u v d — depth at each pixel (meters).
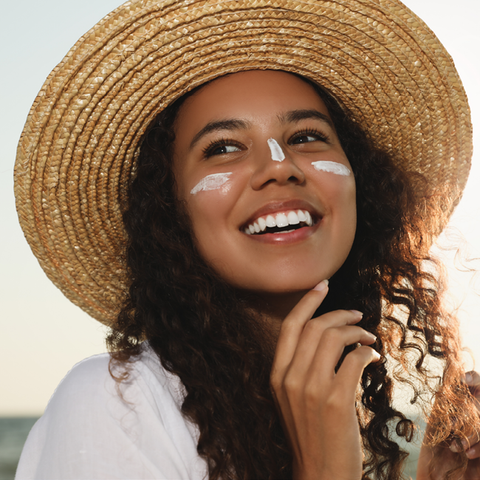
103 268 2.28
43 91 1.84
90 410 1.36
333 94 2.15
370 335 1.60
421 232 2.41
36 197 2.00
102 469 1.28
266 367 1.84
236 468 1.49
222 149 1.87
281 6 1.84
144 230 2.00
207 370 1.67
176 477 1.35
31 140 1.87
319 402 1.46
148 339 1.83
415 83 2.13
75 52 1.82
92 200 2.10
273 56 1.93
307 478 1.46
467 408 2.25
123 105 1.94
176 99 1.98
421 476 2.26
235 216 1.78
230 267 1.80
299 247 1.76
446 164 2.35
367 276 2.32
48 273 2.23
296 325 1.61
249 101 1.87
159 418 1.45
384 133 2.30
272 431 1.68
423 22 2.03
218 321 1.80
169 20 1.81
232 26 1.85
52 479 1.28
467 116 2.21
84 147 1.97
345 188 1.87
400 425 2.15
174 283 1.85
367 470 2.03
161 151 2.00
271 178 1.74
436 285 2.40
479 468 2.21
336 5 1.92
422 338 2.33
